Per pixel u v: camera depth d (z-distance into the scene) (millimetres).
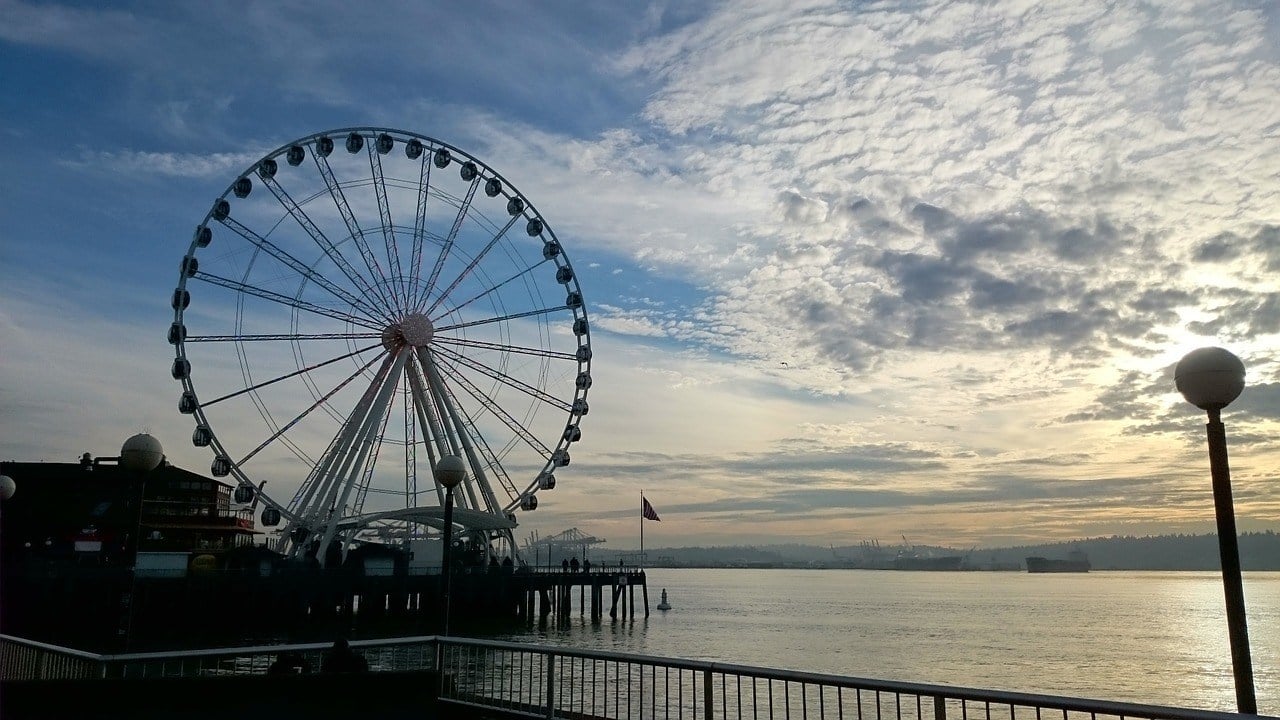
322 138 59344
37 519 86938
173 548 88812
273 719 13469
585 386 70062
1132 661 70125
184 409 57656
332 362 61656
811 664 65750
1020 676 61562
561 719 13758
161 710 12852
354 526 74375
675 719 31203
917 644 81812
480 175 64812
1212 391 10148
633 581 91312
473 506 71062
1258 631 106250
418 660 18797
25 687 12156
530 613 86562
